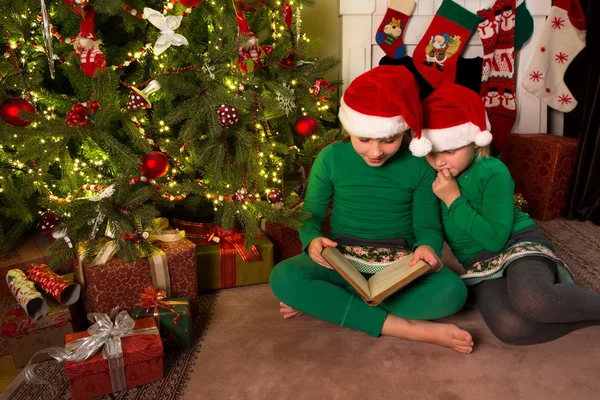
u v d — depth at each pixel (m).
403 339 1.34
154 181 1.40
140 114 1.37
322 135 1.81
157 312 1.28
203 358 1.27
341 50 2.54
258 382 1.17
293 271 1.34
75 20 1.43
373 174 1.39
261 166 1.48
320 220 1.46
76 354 1.11
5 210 1.55
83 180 1.49
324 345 1.32
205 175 1.58
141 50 1.40
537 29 2.51
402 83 1.19
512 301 1.19
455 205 1.31
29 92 1.34
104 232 1.40
